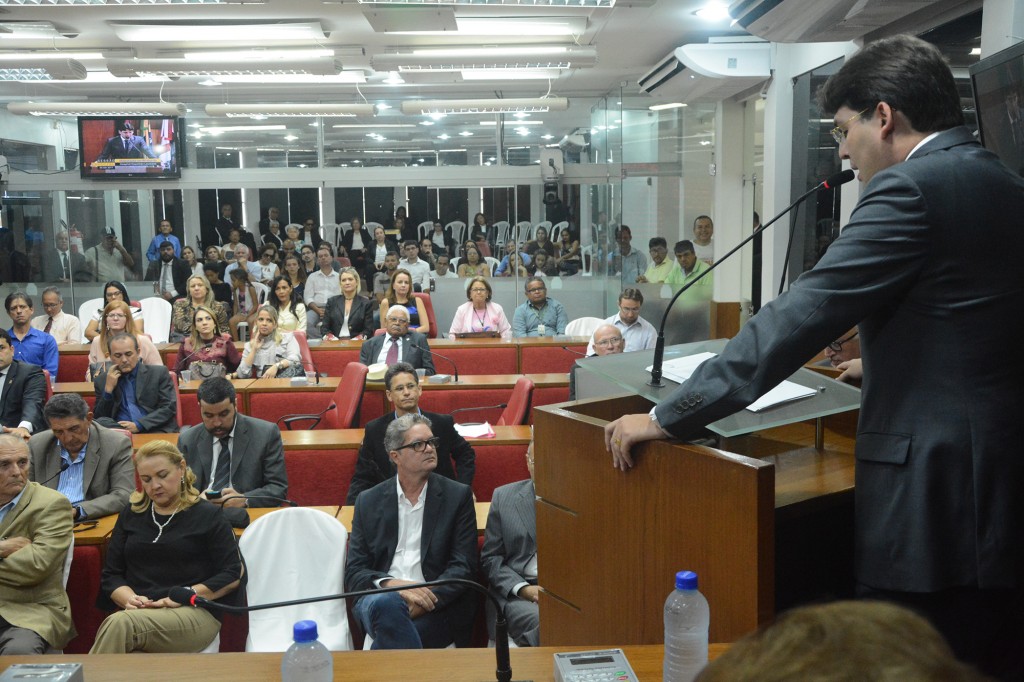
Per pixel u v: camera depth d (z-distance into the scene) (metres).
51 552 3.32
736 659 0.40
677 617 1.34
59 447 4.16
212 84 10.07
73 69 7.55
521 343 7.61
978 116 3.11
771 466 1.27
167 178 10.82
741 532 1.30
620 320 6.99
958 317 1.19
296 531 3.44
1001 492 1.19
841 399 1.47
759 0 4.88
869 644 0.37
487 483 4.90
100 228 10.94
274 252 10.96
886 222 1.20
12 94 10.65
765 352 1.25
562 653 1.54
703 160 9.38
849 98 1.33
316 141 10.91
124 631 3.12
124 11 6.68
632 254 9.80
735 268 9.32
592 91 10.91
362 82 9.55
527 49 7.68
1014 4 3.83
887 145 1.30
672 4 6.68
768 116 7.22
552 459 1.72
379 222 11.00
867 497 1.29
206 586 3.30
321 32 7.22
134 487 4.14
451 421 4.66
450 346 7.55
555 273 11.05
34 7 6.53
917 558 1.21
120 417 5.63
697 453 1.37
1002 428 1.19
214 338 6.88
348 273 8.81
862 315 1.21
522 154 10.98
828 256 1.24
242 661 1.83
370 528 3.47
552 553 1.75
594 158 10.99
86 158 10.75
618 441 1.49
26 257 10.93
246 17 6.98
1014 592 1.27
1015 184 1.23
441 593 3.29
